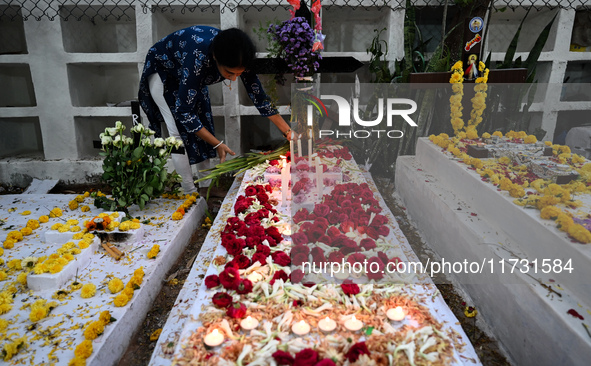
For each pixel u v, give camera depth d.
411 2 2.88
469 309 1.41
